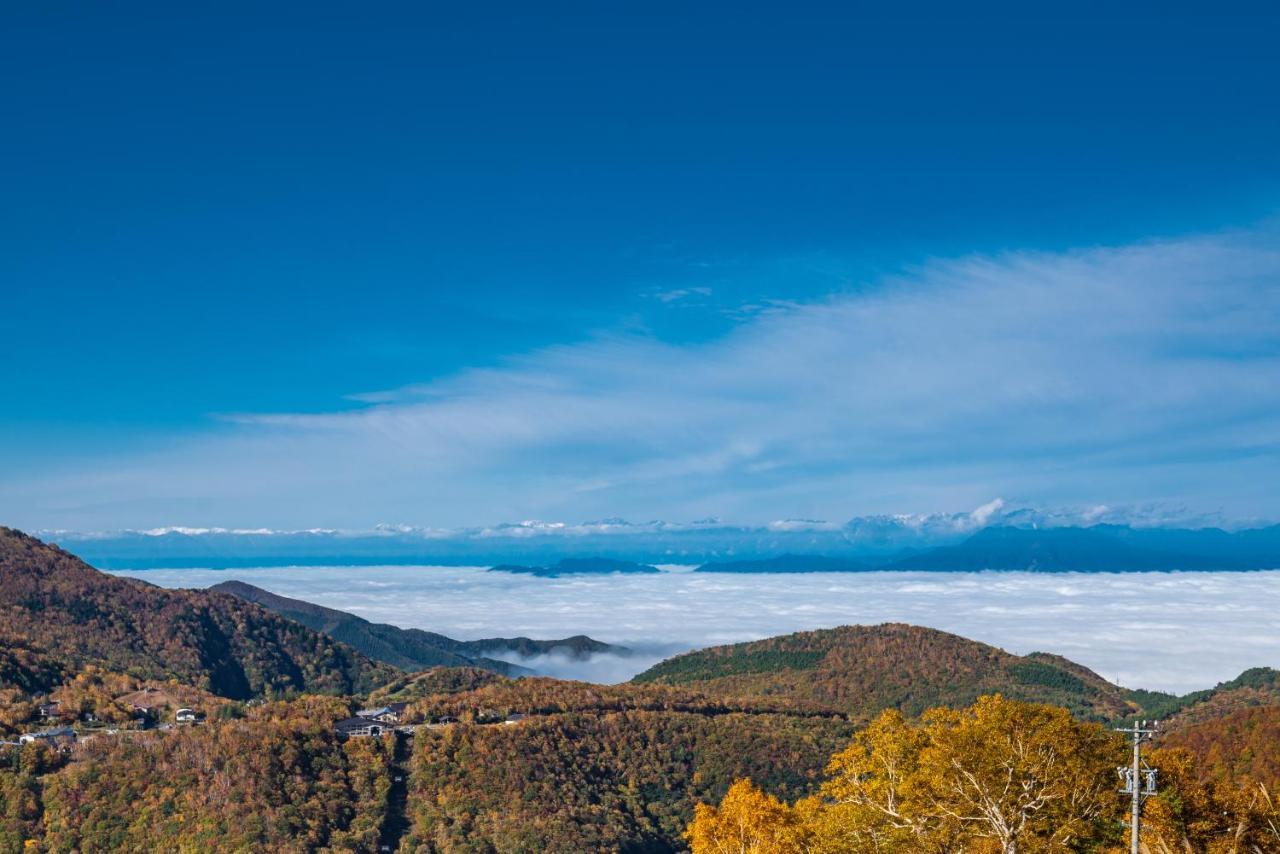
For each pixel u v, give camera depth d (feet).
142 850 345.31
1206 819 138.92
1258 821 142.10
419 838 371.56
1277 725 367.86
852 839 147.23
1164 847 131.03
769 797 163.43
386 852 366.02
